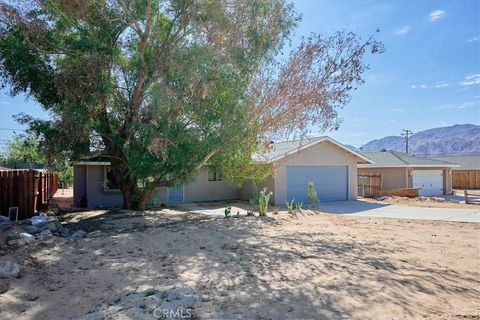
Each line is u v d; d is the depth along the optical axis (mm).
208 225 10781
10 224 9148
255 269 6254
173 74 11883
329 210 16156
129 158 12375
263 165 16062
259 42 12367
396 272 6113
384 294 5016
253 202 14398
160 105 11602
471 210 16109
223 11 12273
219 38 12289
